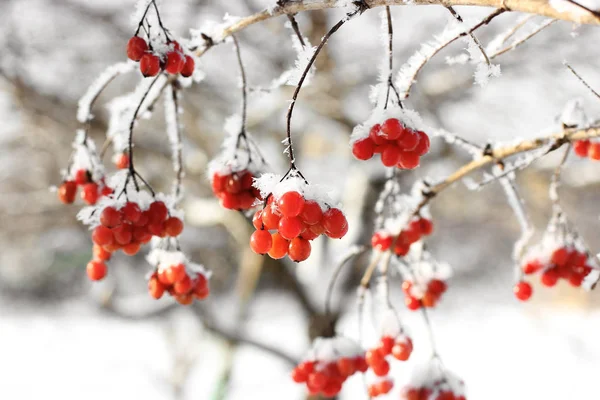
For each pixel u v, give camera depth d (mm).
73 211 6805
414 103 4992
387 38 1489
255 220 1332
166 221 1705
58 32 5152
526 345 11500
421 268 2289
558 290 13852
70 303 13656
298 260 1272
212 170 1826
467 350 11586
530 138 1839
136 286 9406
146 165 6023
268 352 5480
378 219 2219
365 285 2207
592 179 5359
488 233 13812
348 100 5484
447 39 1493
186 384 8102
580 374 9484
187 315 7953
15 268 13062
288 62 5176
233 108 5441
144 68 1483
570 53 4820
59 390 9508
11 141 6723
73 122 5320
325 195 1253
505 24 4750
